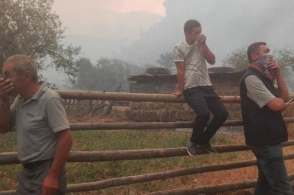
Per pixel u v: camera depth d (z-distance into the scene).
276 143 4.89
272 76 5.20
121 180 5.34
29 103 3.48
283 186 4.98
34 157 3.47
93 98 4.80
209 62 5.27
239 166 6.43
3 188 6.61
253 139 4.96
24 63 3.44
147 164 8.59
